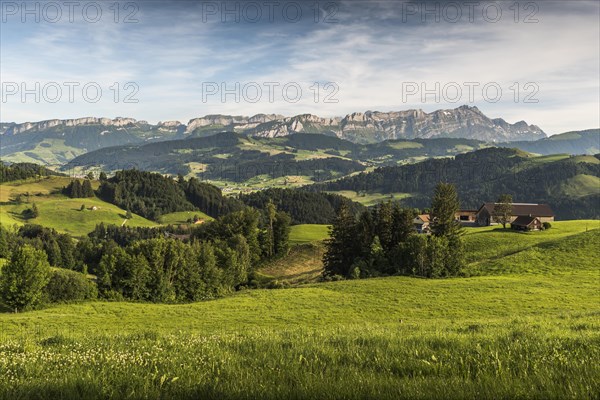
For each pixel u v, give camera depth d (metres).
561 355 7.76
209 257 81.44
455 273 75.81
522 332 11.73
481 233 118.12
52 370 7.62
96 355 8.92
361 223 103.12
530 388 5.52
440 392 5.54
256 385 6.04
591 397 5.21
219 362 7.98
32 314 51.38
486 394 5.45
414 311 45.75
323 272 105.88
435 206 98.81
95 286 66.81
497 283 60.34
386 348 9.34
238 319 44.31
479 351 8.37
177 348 10.03
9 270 54.72
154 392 5.91
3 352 9.09
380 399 5.43
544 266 74.06
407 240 87.31
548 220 154.25
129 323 43.50
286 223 133.38
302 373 6.79
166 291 73.50
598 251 77.94
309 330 15.26
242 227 127.38
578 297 48.50
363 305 50.72
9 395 5.80
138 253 75.25
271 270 121.50
